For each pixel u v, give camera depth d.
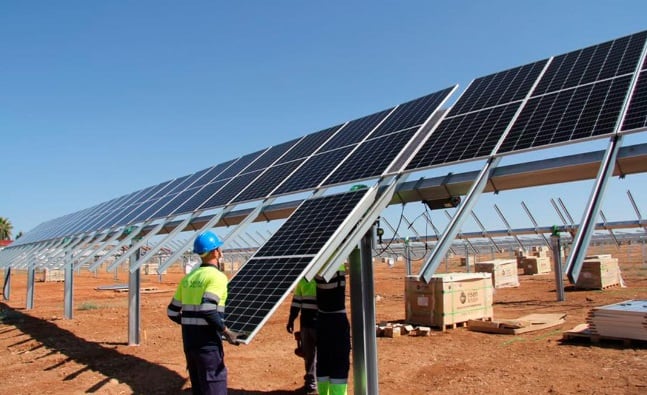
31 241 26.91
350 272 7.28
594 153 6.05
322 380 7.70
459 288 14.55
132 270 10.69
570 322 14.66
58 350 12.84
